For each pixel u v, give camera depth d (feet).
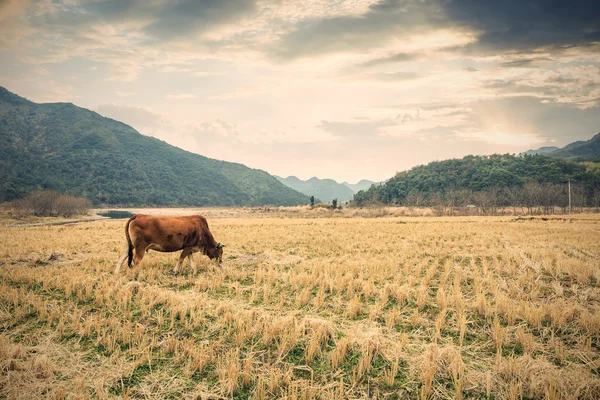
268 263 43.75
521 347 19.95
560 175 462.60
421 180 559.79
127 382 16.47
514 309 24.29
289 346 19.61
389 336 21.34
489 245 60.34
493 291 29.53
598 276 34.30
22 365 17.37
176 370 17.40
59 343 20.01
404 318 24.35
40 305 24.67
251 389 16.02
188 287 31.96
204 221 40.91
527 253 50.52
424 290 29.53
